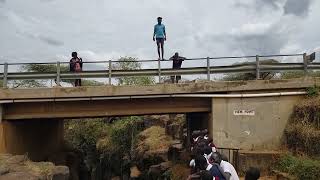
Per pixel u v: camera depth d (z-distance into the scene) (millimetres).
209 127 18266
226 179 8055
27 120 20422
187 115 22062
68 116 18344
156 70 18328
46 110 18312
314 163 13945
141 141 27656
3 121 17953
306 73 18297
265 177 14953
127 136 31141
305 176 13547
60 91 17812
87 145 38812
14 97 17734
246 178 6848
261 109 17422
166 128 27500
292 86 17656
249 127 17328
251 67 18188
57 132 27328
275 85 17625
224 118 17406
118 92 17859
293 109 17438
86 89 17844
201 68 18328
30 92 17766
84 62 18531
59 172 15789
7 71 18016
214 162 8477
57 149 27156
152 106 18344
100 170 36812
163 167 20312
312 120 16375
